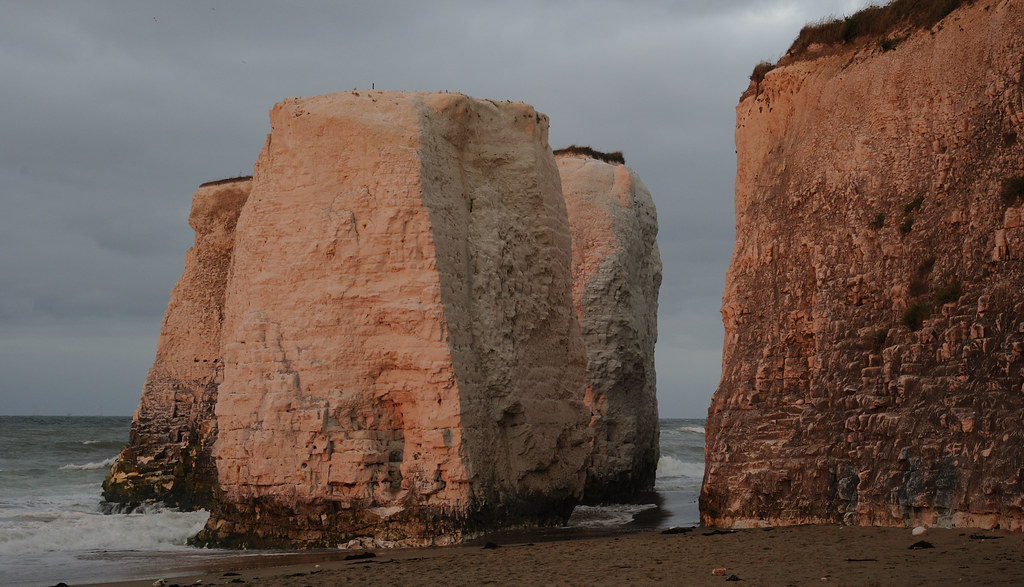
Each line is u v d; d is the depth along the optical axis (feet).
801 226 78.69
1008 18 66.39
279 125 90.27
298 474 82.79
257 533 84.33
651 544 66.28
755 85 90.63
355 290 84.28
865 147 74.95
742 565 53.98
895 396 65.21
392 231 84.12
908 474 61.67
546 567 59.47
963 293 63.00
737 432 77.30
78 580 68.59
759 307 80.74
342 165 86.74
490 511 85.05
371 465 82.28
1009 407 56.59
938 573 46.85
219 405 88.38
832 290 73.51
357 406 83.15
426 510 81.15
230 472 86.79
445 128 89.45
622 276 136.15
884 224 71.26
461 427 81.41
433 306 82.38
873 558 52.29
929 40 73.26
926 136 70.90
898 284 68.23
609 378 132.57
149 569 73.20
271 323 86.33
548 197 99.19
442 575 59.11
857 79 78.54
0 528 94.94
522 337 93.04
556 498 94.43
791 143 83.66
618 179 143.23
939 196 67.92
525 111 97.60
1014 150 62.49
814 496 69.56
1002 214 61.46
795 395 74.95
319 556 76.59
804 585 47.03
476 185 92.63
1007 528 54.95
